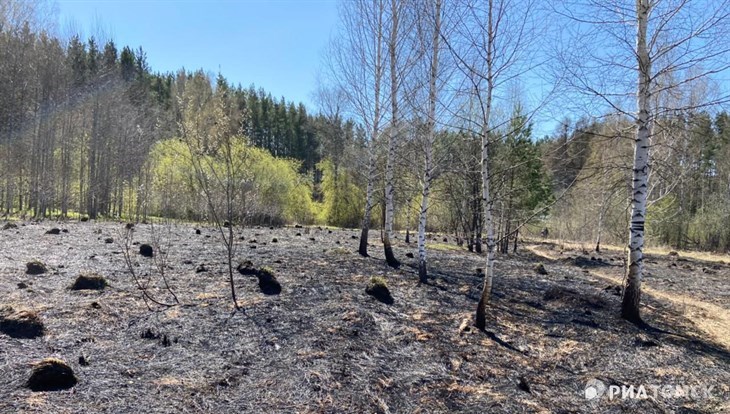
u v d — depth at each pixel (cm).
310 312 598
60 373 349
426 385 414
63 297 599
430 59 859
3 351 401
